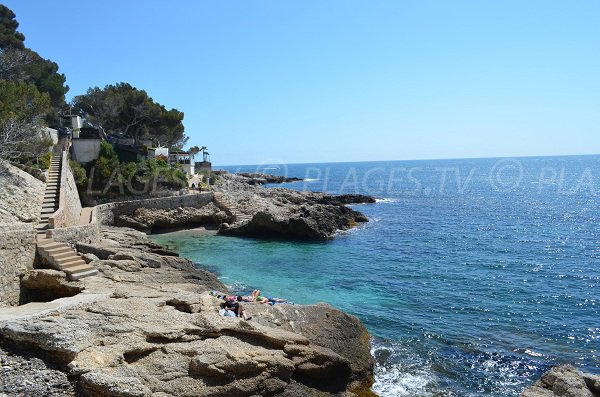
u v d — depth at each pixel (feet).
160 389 33.86
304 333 50.03
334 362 44.21
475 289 83.61
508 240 134.92
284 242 127.95
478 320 67.31
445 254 114.73
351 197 242.37
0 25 171.73
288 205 183.01
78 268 59.57
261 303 59.72
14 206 74.64
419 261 106.42
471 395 46.44
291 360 41.52
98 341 37.32
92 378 32.45
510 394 46.57
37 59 180.86
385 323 65.26
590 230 151.94
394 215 193.06
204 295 53.93
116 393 31.65
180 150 250.57
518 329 63.87
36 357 35.50
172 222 139.44
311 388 42.39
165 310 45.80
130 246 86.58
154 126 214.28
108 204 126.82
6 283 53.21
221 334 42.34
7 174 82.74
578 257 111.34
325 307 56.08
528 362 53.52
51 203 83.41
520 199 260.62
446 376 50.16
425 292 81.20
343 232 146.20
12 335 36.73
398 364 52.65
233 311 51.60
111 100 196.44
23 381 32.58
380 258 109.29
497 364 53.06
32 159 102.99
